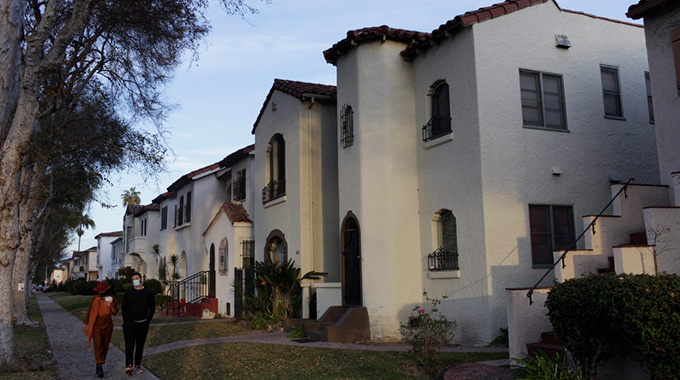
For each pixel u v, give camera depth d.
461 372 8.13
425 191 13.38
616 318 6.12
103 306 9.56
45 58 10.42
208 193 26.55
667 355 5.73
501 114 11.87
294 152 16.56
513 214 11.60
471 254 11.65
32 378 9.15
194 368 9.82
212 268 23.30
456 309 12.02
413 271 13.24
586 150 12.70
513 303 8.55
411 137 13.78
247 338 13.63
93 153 17.72
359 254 13.46
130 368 9.58
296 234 16.14
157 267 35.56
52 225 39.44
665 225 7.90
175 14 14.02
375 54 13.89
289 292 15.71
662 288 6.02
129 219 45.03
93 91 15.58
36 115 10.27
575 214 12.28
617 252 7.59
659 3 9.84
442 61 12.91
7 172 9.84
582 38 13.22
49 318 23.34
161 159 16.70
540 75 12.53
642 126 13.55
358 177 13.69
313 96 16.08
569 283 6.97
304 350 11.24
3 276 9.87
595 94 13.12
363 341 12.65
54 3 10.42
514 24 12.39
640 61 13.94
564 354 7.62
